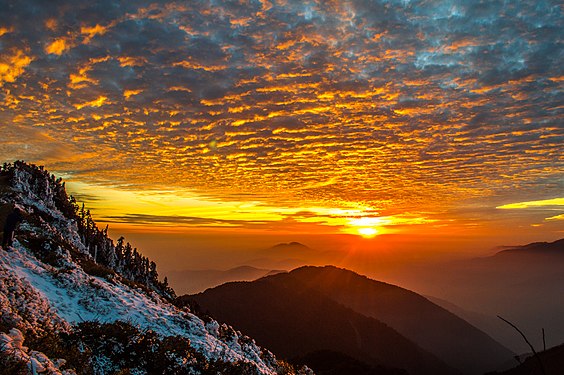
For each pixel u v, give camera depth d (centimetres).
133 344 1898
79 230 5334
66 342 1703
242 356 2675
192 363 2030
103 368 1689
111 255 5516
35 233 3250
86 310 2173
